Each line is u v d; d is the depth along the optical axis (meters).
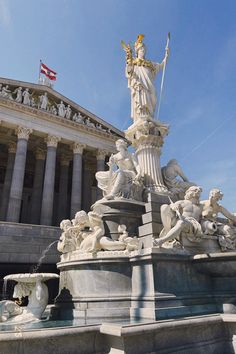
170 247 7.92
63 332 5.16
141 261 7.69
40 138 43.84
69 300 8.27
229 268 7.71
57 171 52.06
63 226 9.98
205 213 9.78
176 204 9.03
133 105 14.49
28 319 7.94
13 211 34.38
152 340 5.38
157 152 13.04
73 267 8.60
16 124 38.94
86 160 51.03
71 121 42.97
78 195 41.00
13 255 27.45
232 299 7.61
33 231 29.39
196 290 7.81
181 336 5.78
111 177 11.61
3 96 38.81
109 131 47.53
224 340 6.33
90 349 5.39
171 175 12.93
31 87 42.06
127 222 9.93
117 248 8.48
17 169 36.75
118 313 7.27
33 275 8.48
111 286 7.88
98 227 9.02
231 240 9.40
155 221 9.55
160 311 6.68
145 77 14.46
